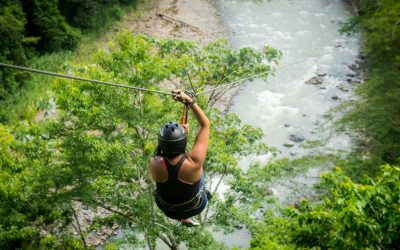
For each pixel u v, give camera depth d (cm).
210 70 1470
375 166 1698
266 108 2331
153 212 1159
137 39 1216
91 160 1066
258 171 1305
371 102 1998
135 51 1162
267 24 3088
